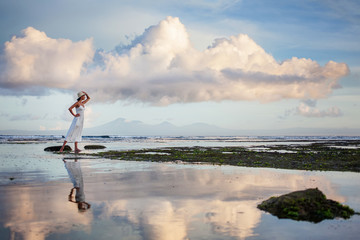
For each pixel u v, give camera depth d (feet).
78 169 45.91
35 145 129.90
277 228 18.02
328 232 17.46
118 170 44.91
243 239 16.17
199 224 18.57
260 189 29.89
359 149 101.55
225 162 58.03
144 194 27.07
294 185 32.40
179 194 27.20
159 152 86.69
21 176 37.96
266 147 117.70
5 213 20.29
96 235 16.31
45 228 17.33
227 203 23.91
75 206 22.43
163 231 17.20
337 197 26.78
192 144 155.84
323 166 51.19
